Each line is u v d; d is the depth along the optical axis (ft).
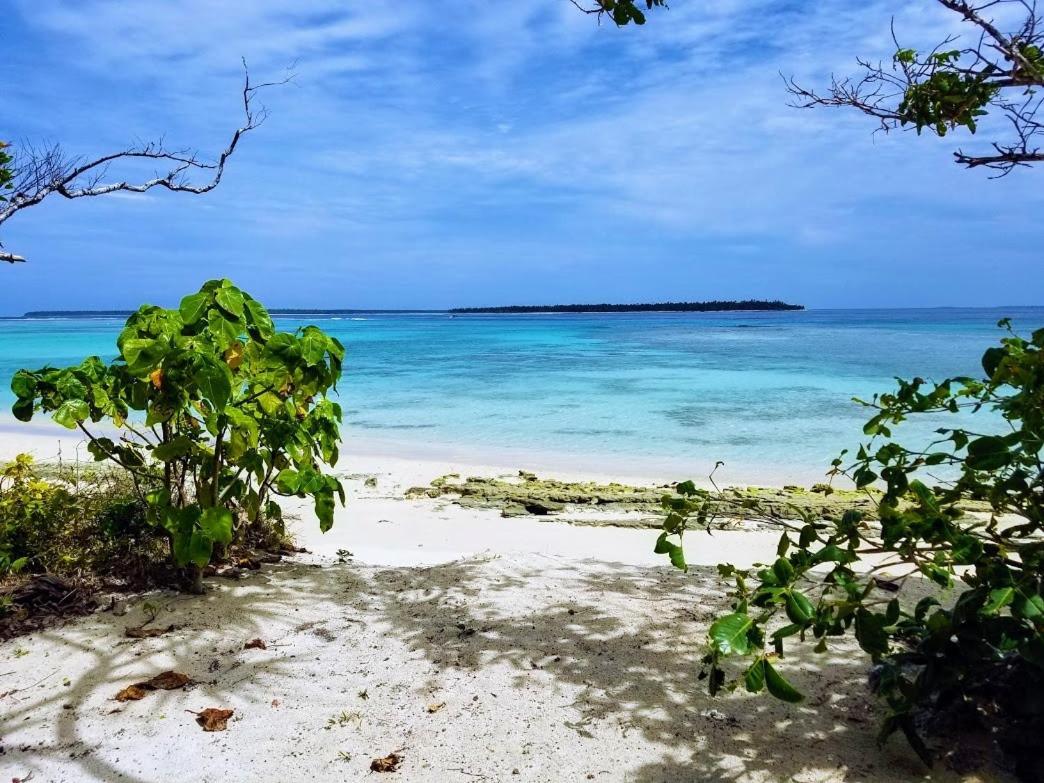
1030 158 11.14
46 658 10.56
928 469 32.91
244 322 11.93
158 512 11.56
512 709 9.31
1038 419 7.96
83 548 13.78
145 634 11.35
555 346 151.02
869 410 52.70
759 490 28.32
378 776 7.98
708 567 15.89
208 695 9.60
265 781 7.88
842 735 8.65
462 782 7.88
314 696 9.62
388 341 177.78
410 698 9.60
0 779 7.84
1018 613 6.88
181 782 7.84
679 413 52.60
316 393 13.01
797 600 7.61
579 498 26.18
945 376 74.74
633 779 7.89
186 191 15.70
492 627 11.84
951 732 8.35
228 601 12.77
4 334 222.89
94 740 8.55
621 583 14.26
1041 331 8.54
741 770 8.00
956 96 11.09
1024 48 10.34
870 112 12.25
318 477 12.88
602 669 10.39
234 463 12.80
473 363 104.63
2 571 13.16
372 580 14.24
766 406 55.88
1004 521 20.71
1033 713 7.79
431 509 24.77
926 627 8.24
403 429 47.09
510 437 43.78
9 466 15.02
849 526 8.61
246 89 16.26
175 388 11.03
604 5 12.78
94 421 12.96
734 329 250.98
